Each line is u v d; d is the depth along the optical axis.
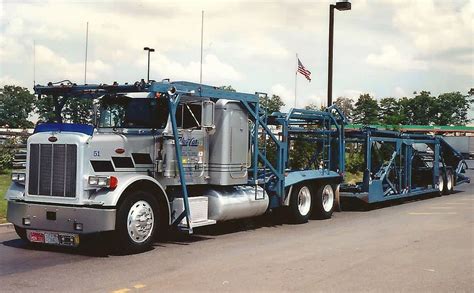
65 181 8.76
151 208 9.18
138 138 9.55
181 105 10.20
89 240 10.02
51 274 7.46
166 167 9.88
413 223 12.87
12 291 6.57
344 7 21.17
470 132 101.50
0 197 14.12
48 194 8.91
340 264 8.12
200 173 10.56
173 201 10.01
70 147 8.75
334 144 14.95
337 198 14.75
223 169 10.65
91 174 8.79
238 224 12.62
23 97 68.19
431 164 20.17
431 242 10.09
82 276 7.34
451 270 7.77
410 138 18.64
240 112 11.10
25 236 9.55
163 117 9.95
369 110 126.31
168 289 6.66
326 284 6.93
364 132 15.97
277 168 12.27
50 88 10.12
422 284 6.97
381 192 16.55
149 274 7.46
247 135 11.31
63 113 10.49
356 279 7.20
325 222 13.18
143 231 9.02
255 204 11.50
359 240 10.34
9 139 23.86
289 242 10.12
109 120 10.31
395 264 8.15
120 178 8.84
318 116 14.20
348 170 18.78
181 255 8.82
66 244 8.78
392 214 14.85
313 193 13.59
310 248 9.47
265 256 8.73
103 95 10.29
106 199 8.56
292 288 6.72
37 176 8.99
